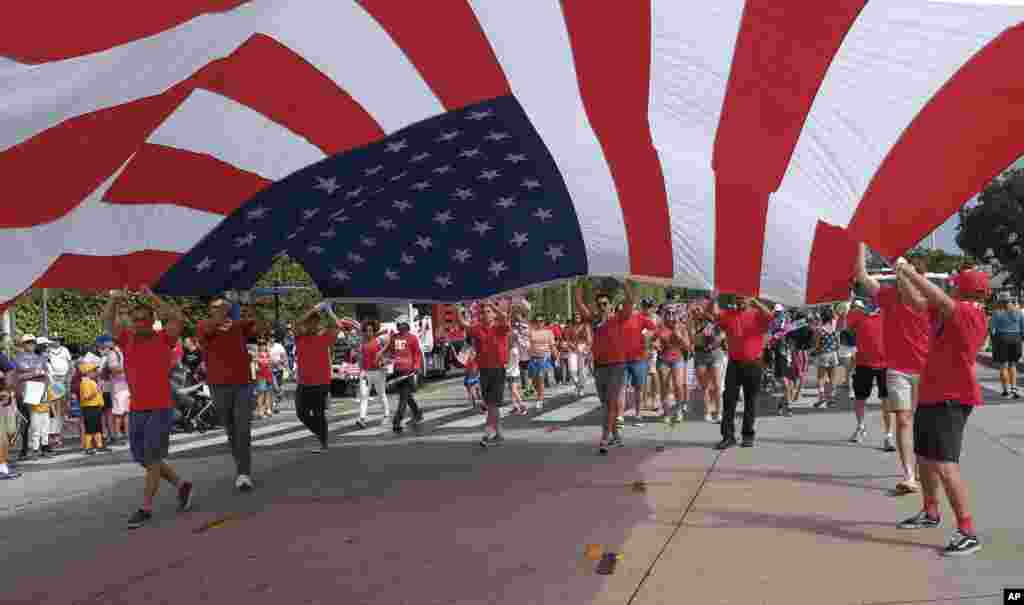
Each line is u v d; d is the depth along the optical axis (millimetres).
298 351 12445
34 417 14633
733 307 11250
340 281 12266
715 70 6926
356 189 9672
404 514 7984
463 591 5551
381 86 7488
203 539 7375
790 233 7867
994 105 6082
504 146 9156
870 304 10852
